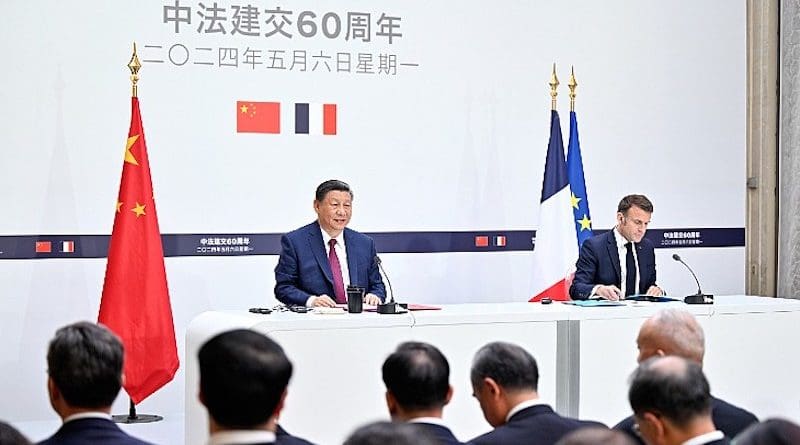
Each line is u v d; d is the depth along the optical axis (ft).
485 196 25.52
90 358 8.59
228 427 7.63
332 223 19.06
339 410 16.21
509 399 10.08
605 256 21.38
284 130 23.95
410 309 17.65
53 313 22.39
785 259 27.09
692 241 27.17
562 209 23.30
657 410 8.38
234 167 23.62
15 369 22.18
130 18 22.75
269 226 23.90
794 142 26.86
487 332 17.17
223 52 23.48
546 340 17.63
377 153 24.67
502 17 25.50
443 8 25.08
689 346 11.55
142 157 21.11
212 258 23.50
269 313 17.01
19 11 21.99
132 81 22.18
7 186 21.99
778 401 19.22
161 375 20.90
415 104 24.93
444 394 9.35
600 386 17.98
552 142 23.53
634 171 26.63
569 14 26.02
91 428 8.58
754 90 27.63
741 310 18.83
